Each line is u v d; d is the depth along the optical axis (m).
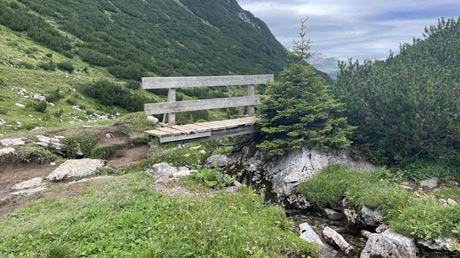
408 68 11.70
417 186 9.86
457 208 7.20
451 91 10.15
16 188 8.38
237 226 5.99
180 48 49.12
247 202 7.64
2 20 30.48
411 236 6.93
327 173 10.57
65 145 11.88
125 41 41.50
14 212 6.49
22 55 26.19
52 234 5.19
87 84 25.80
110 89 26.09
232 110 30.70
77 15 41.81
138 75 32.94
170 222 5.65
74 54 32.31
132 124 14.64
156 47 44.91
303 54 11.63
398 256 6.64
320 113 11.29
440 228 6.75
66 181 9.14
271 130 11.31
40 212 6.34
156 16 58.84
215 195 7.55
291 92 11.59
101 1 51.16
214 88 42.81
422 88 10.38
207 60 48.94
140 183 7.93
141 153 12.56
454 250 6.43
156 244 4.81
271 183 11.26
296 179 10.53
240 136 13.95
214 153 13.67
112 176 9.04
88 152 12.15
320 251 6.83
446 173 10.09
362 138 11.87
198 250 4.93
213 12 79.75
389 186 9.52
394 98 10.65
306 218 9.45
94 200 6.76
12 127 15.10
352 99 11.88
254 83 14.10
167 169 10.59
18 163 10.08
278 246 5.91
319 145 11.26
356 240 8.12
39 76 24.09
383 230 7.73
